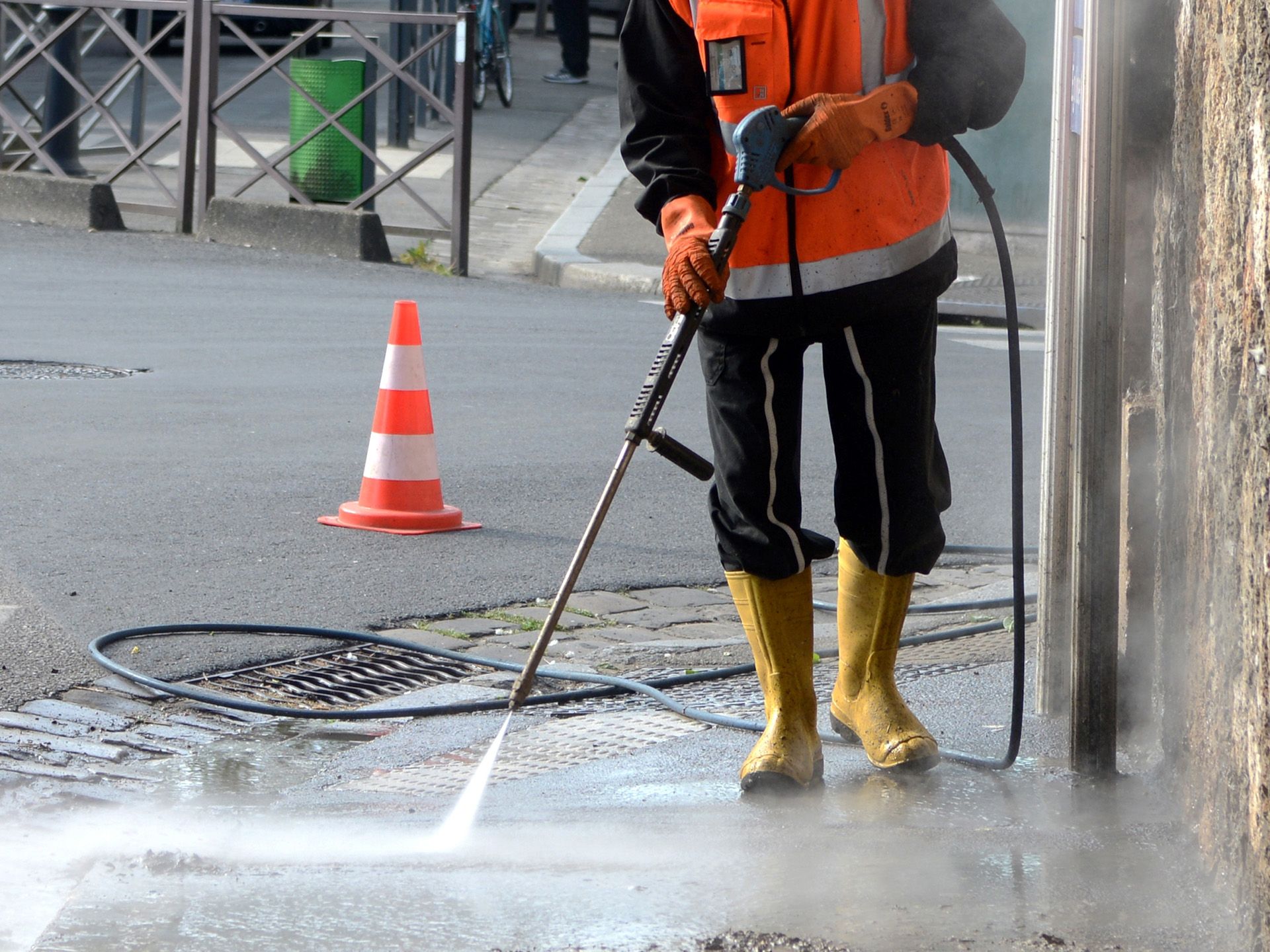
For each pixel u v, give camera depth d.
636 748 7.66
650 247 29.22
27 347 18.95
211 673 8.95
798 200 6.48
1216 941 4.99
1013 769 7.01
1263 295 4.78
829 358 6.77
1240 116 5.13
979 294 26.11
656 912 5.30
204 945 5.06
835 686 7.98
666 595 10.98
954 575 11.66
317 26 28.42
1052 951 4.95
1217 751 5.38
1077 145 7.29
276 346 19.72
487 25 48.62
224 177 34.81
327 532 11.97
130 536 11.56
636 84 6.69
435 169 38.12
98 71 45.94
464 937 5.12
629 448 6.24
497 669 9.25
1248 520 4.93
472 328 21.73
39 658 8.93
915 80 6.46
